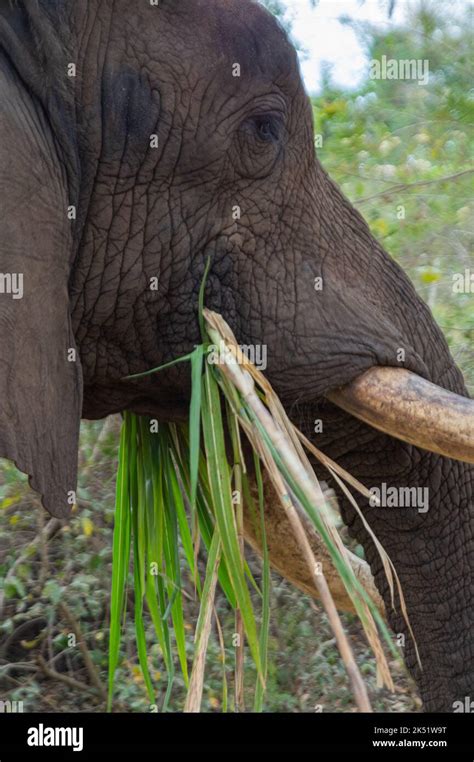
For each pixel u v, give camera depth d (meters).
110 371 3.45
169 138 3.30
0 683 5.17
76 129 3.20
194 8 3.35
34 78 3.09
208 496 3.80
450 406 3.45
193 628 5.38
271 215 3.47
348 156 6.39
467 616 3.85
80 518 5.38
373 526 3.87
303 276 3.51
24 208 2.98
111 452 5.64
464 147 6.53
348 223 3.70
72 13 3.19
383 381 3.52
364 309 3.57
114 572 3.83
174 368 3.47
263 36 3.41
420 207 6.31
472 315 6.13
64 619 5.31
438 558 3.85
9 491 5.37
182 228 3.36
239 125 3.38
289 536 3.83
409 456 3.77
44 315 3.01
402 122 6.57
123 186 3.29
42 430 2.99
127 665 5.27
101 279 3.32
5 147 2.96
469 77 6.59
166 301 3.40
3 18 3.07
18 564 5.23
